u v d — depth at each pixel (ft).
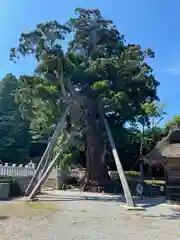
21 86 99.40
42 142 188.44
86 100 103.45
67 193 100.01
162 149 82.53
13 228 36.96
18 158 185.57
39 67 90.84
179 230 38.96
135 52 103.71
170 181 77.00
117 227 40.01
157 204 71.77
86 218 47.42
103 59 98.32
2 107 195.31
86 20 113.29
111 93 97.04
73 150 123.44
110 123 109.19
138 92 106.52
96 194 99.09
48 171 80.94
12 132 189.16
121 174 74.23
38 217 46.78
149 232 37.09
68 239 31.81
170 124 142.82
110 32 114.32
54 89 92.89
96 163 111.96
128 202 65.51
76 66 100.17
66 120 103.30
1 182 76.95
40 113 106.01
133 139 146.10
